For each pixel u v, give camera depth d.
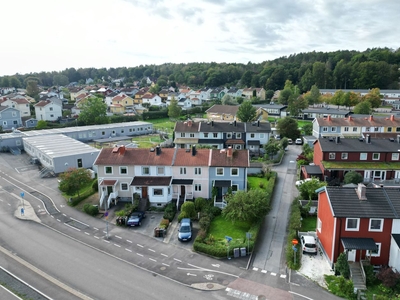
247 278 30.06
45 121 105.31
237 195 40.44
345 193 33.31
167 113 137.62
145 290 28.20
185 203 42.44
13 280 29.53
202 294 27.69
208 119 115.44
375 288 28.64
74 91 195.12
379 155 56.06
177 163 47.72
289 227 40.53
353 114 110.62
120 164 47.69
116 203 47.53
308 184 46.16
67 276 30.23
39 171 63.09
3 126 105.19
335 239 31.36
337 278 29.70
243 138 78.94
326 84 183.75
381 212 31.11
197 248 34.78
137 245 36.31
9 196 50.84
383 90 165.50
